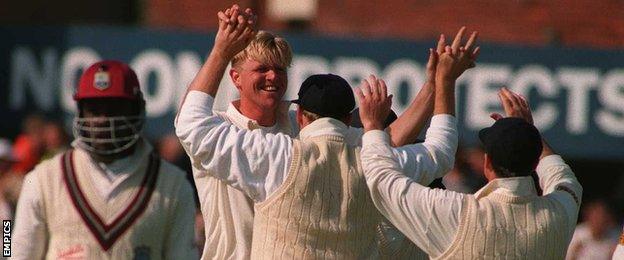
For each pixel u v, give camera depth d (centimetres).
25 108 4841
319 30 5444
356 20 5406
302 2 5541
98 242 2075
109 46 4806
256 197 2094
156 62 4775
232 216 2202
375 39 4700
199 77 2109
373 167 2058
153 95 4775
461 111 4684
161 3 5609
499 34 5294
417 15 5347
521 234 2034
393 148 2098
